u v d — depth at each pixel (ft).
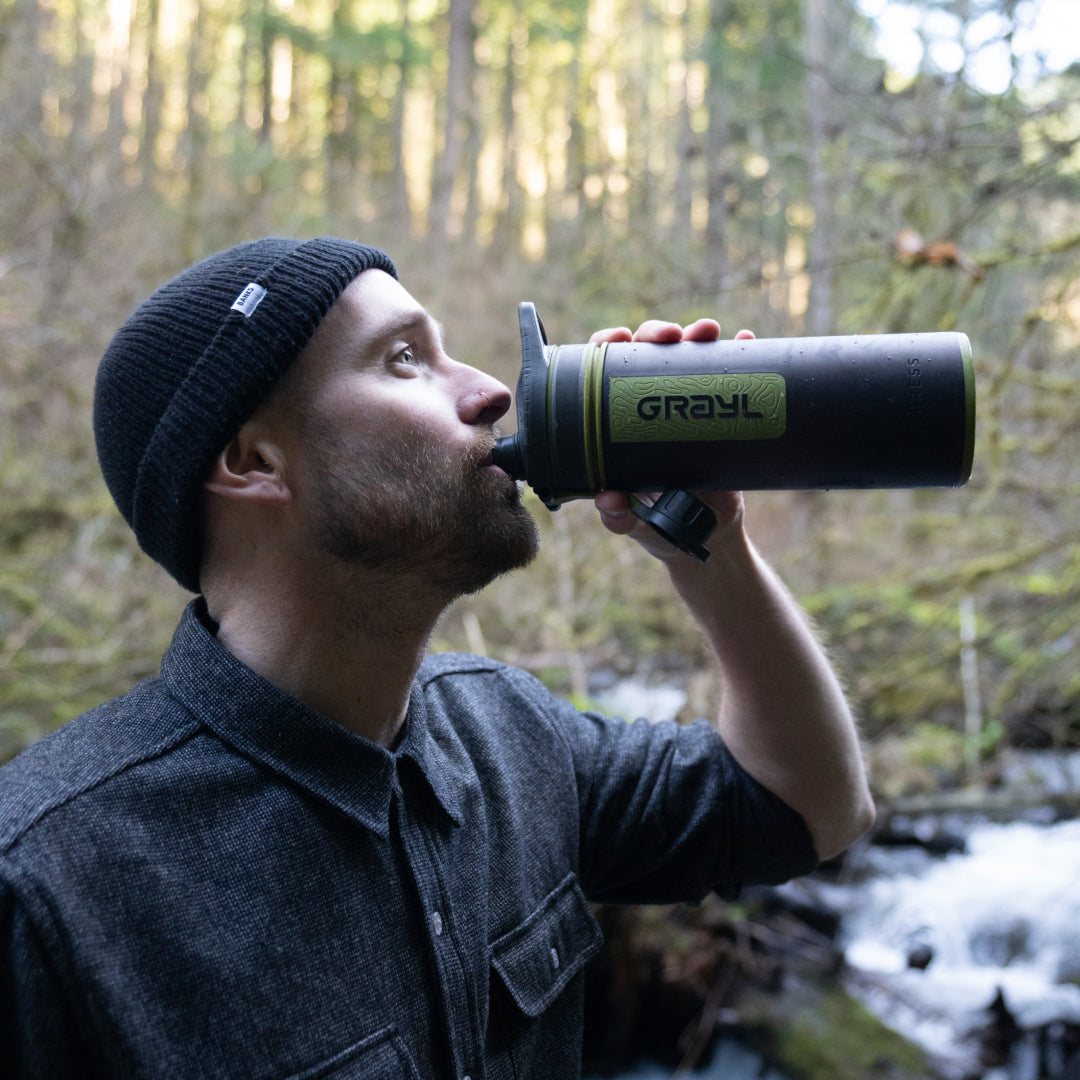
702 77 50.08
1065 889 13.65
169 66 52.44
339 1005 3.19
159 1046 2.88
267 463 3.59
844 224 20.86
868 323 14.20
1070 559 16.31
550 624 16.06
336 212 41.50
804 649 4.54
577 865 4.46
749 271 15.38
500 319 31.09
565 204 43.34
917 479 3.78
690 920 12.50
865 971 12.44
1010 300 20.81
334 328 3.61
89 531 16.44
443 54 69.82
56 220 20.10
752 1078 11.32
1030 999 11.73
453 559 3.64
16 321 18.10
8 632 14.42
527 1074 3.85
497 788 4.13
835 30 30.58
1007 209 16.38
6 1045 2.80
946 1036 11.35
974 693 16.46
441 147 69.77
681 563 4.42
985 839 15.25
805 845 4.66
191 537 3.75
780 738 4.56
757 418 3.69
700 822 4.56
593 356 3.83
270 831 3.28
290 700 3.43
